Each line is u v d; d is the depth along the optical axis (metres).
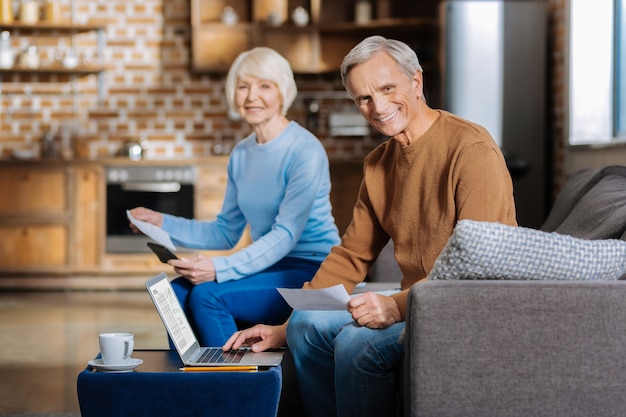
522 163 7.15
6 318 6.38
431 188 2.69
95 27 8.67
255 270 3.36
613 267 2.30
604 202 3.14
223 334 3.26
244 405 2.25
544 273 2.28
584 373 2.20
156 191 8.16
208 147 8.88
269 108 3.55
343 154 8.83
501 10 7.34
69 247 8.20
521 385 2.20
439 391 2.21
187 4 8.86
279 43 8.70
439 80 7.73
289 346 2.79
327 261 3.02
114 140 8.87
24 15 8.60
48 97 8.83
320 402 2.81
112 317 6.43
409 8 8.81
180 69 8.87
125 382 2.24
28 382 4.30
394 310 2.52
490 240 2.23
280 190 3.54
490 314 2.19
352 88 2.69
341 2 8.82
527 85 7.36
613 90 6.16
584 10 6.72
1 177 8.20
